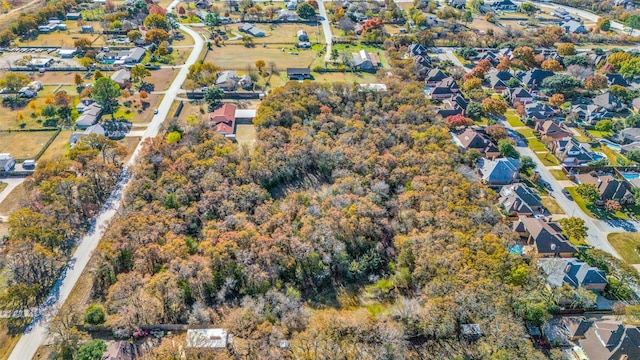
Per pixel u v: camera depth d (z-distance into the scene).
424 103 178.38
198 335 96.69
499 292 99.94
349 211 122.56
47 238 115.69
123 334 99.00
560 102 193.50
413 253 112.62
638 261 121.81
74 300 107.75
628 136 172.50
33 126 179.00
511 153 161.88
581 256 119.81
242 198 129.00
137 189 131.12
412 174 138.62
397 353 94.00
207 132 160.25
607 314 106.56
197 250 113.94
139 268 107.25
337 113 176.75
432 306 98.44
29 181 137.12
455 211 121.31
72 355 95.38
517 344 91.25
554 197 144.62
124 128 178.75
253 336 96.75
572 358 96.88
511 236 117.31
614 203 137.50
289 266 113.31
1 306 105.88
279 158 146.38
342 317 100.50
